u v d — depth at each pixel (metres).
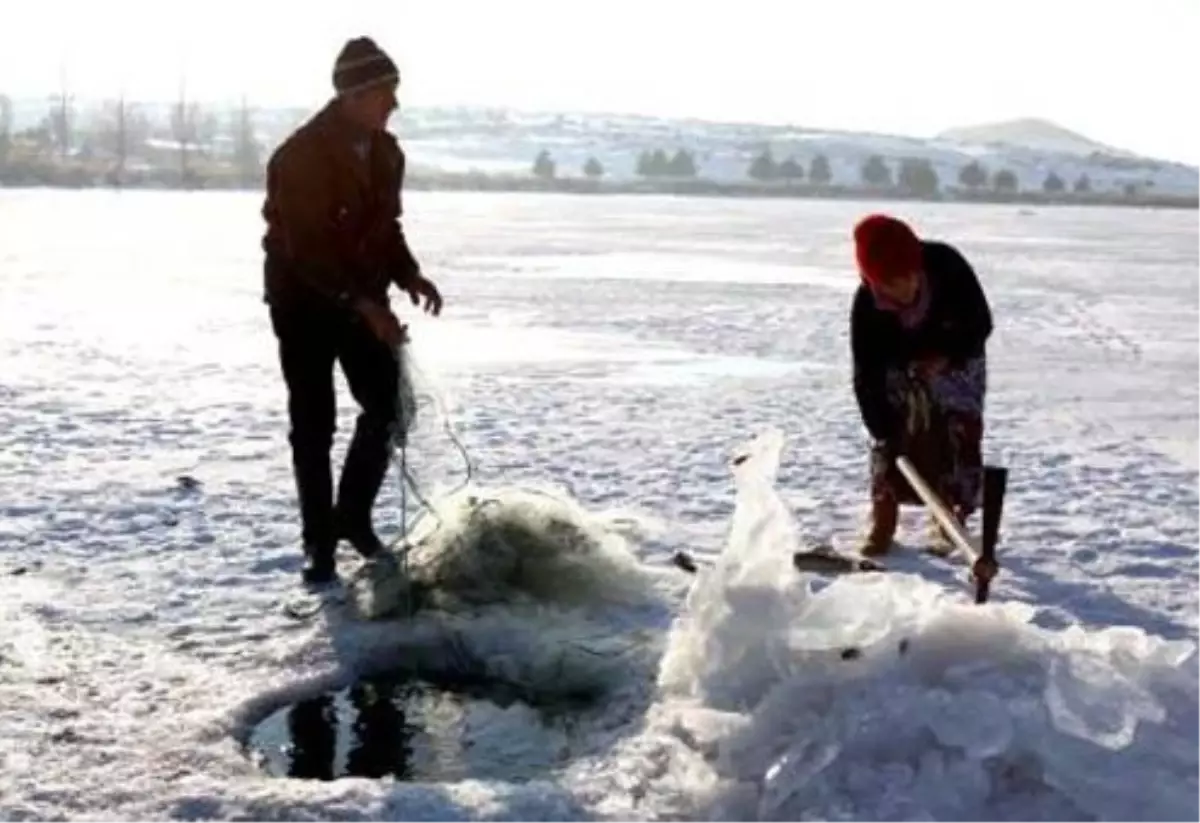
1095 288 27.75
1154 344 17.98
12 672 5.26
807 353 16.28
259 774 4.50
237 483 8.42
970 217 81.50
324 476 6.39
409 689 5.32
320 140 6.14
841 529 7.58
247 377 13.41
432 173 153.62
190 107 155.75
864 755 3.99
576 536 6.30
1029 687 4.05
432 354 15.62
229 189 113.06
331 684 5.28
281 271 6.27
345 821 4.12
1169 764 3.90
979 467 6.80
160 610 5.99
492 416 11.06
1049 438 10.72
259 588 6.30
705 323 19.72
